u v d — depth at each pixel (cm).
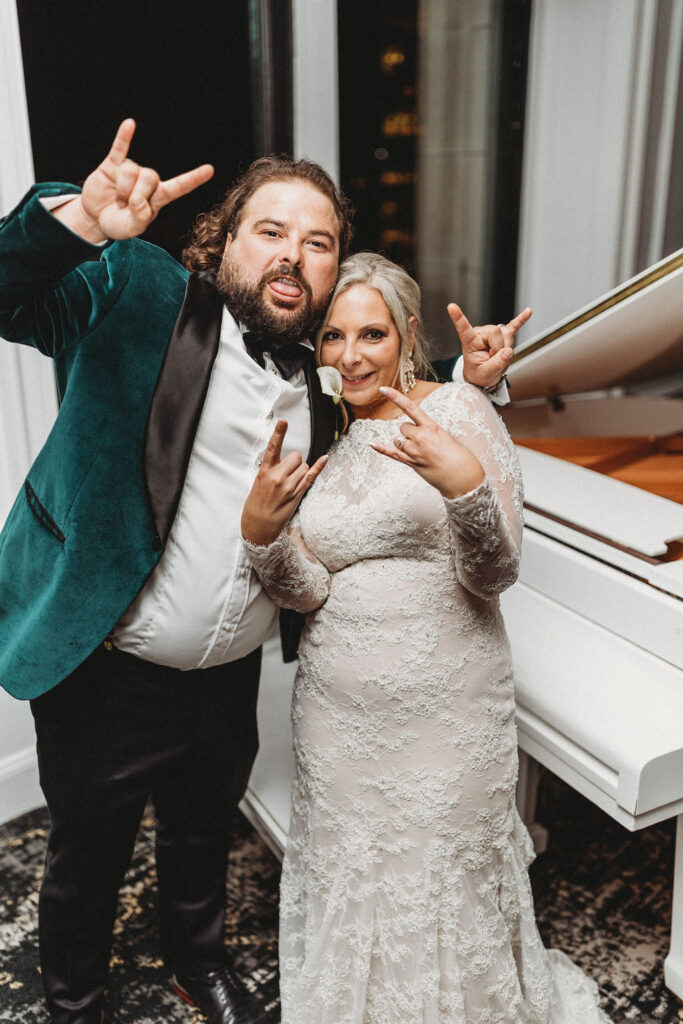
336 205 142
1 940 199
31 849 226
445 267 320
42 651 141
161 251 141
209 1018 178
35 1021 179
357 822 150
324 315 141
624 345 213
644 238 317
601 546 191
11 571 149
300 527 148
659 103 299
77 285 127
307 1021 159
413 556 141
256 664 165
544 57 298
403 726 143
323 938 155
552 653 184
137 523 136
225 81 233
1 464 211
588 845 227
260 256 133
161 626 143
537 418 264
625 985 186
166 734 154
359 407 150
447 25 280
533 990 165
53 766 152
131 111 217
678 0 286
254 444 139
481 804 148
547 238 322
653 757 151
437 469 118
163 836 172
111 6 205
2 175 193
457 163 305
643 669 177
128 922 204
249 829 234
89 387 133
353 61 264
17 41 187
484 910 154
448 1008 150
